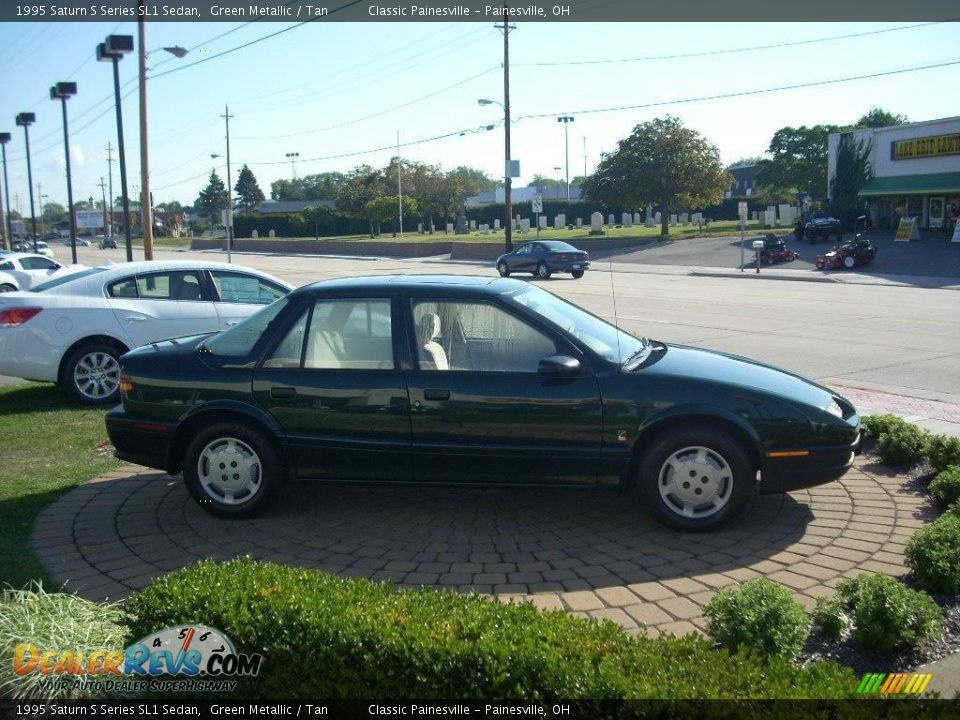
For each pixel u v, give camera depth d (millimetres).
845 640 3875
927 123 43781
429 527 5516
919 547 4484
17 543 5227
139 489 6367
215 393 5684
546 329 5523
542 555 5004
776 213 71312
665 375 5406
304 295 5801
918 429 6918
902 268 33469
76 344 9438
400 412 5477
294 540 5305
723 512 5305
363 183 79250
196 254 68188
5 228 58531
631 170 51500
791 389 5500
